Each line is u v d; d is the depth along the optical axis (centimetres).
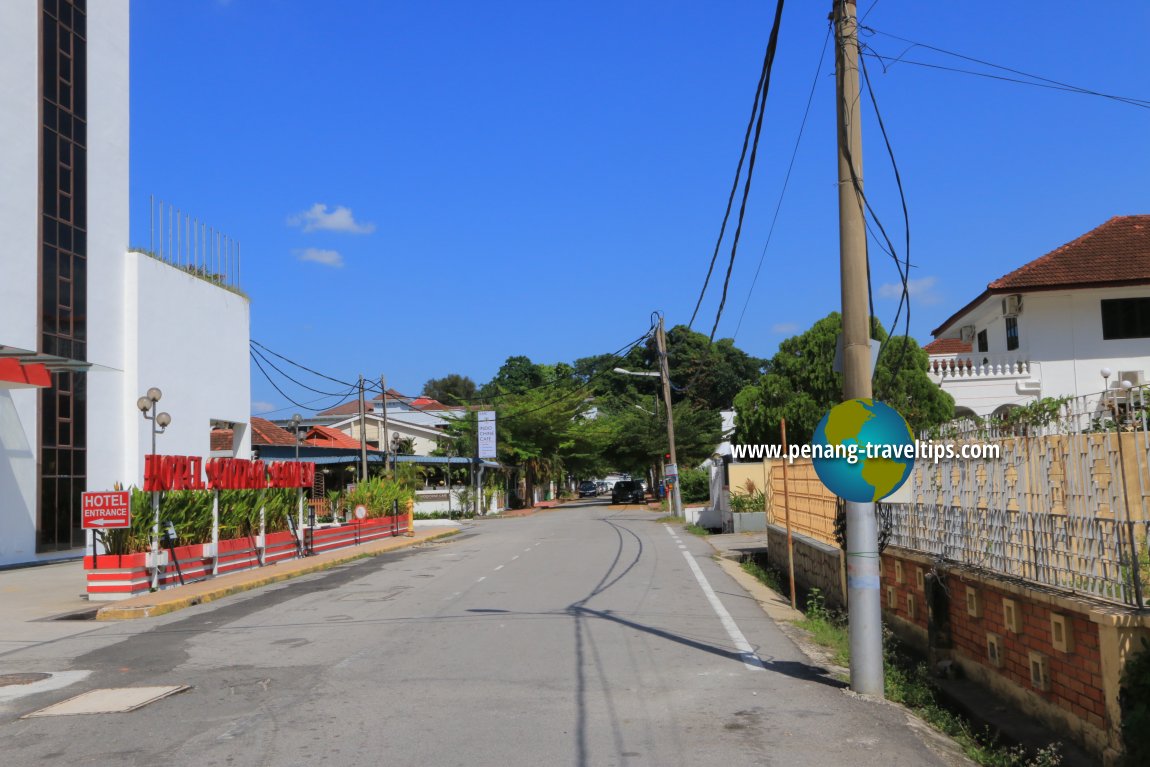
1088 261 2905
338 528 2762
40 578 2167
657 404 6312
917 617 1098
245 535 2177
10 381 2312
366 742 667
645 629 1164
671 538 2967
